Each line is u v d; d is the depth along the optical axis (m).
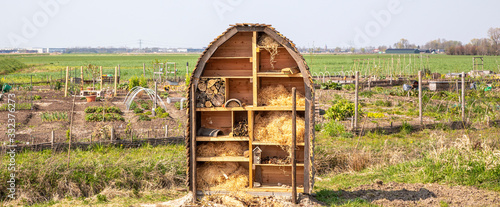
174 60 124.38
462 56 140.50
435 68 81.00
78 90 35.75
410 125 18.72
